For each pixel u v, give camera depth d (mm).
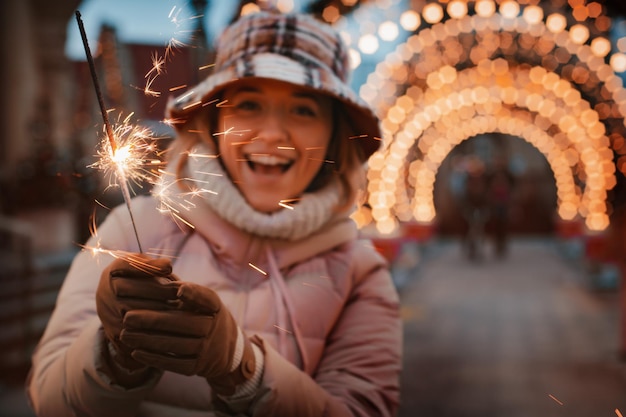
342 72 1986
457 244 23875
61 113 15859
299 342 1761
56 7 15398
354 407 1723
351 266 1911
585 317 9562
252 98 1838
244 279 1825
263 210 1847
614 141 12094
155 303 1300
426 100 15281
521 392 5945
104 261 1806
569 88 13078
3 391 6004
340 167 1965
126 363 1435
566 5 8500
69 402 1512
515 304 10742
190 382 1729
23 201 11562
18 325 7570
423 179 21047
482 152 19797
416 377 6488
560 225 19656
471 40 13828
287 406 1529
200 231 1842
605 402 5609
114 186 1348
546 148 22219
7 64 13891
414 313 10016
